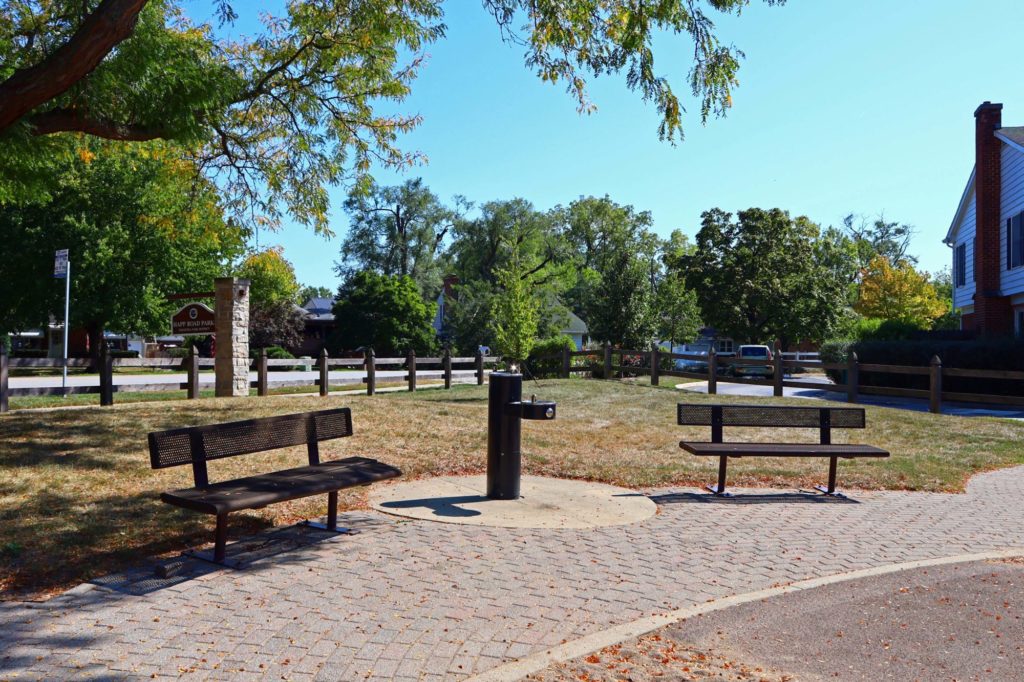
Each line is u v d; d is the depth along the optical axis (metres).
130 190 31.59
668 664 3.85
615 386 21.64
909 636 4.33
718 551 6.07
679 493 8.42
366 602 4.68
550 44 12.00
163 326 35.59
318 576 5.14
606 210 75.56
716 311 51.19
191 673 3.63
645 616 4.56
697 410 8.66
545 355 29.61
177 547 5.70
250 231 14.19
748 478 9.26
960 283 30.64
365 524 6.56
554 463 9.77
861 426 8.91
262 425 6.15
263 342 48.78
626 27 11.13
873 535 6.70
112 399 13.91
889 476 9.47
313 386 20.16
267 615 4.42
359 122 13.91
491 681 3.60
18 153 9.41
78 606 4.49
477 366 23.17
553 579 5.23
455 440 10.93
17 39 10.23
